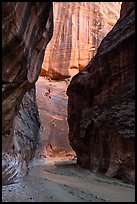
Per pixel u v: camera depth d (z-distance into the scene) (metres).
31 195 13.80
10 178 16.25
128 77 25.28
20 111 26.02
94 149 29.94
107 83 29.34
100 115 28.80
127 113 23.50
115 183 20.86
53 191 15.91
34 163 39.91
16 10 11.22
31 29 14.01
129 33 26.06
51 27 19.20
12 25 11.33
